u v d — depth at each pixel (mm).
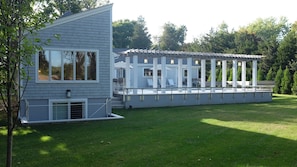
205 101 19969
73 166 5895
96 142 8016
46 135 9039
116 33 61375
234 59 22141
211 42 49438
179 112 15031
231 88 21641
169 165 5887
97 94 13430
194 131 9523
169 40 70625
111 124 11086
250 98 21578
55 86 12633
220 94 20500
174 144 7684
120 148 7316
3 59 4262
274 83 30609
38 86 12305
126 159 6344
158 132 9359
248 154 6664
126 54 18719
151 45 68438
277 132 9336
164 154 6707
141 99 17641
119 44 61500
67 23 12648
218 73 35812
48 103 12531
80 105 13133
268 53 36000
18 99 4941
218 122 11484
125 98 17172
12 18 4309
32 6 4773
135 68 18484
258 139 8266
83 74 13117
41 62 12289
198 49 51219
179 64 20812
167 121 11797
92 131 9648
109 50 13602
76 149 7258
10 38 4238
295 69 30703
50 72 12484
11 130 4434
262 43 38875
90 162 6156
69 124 11148
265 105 19125
